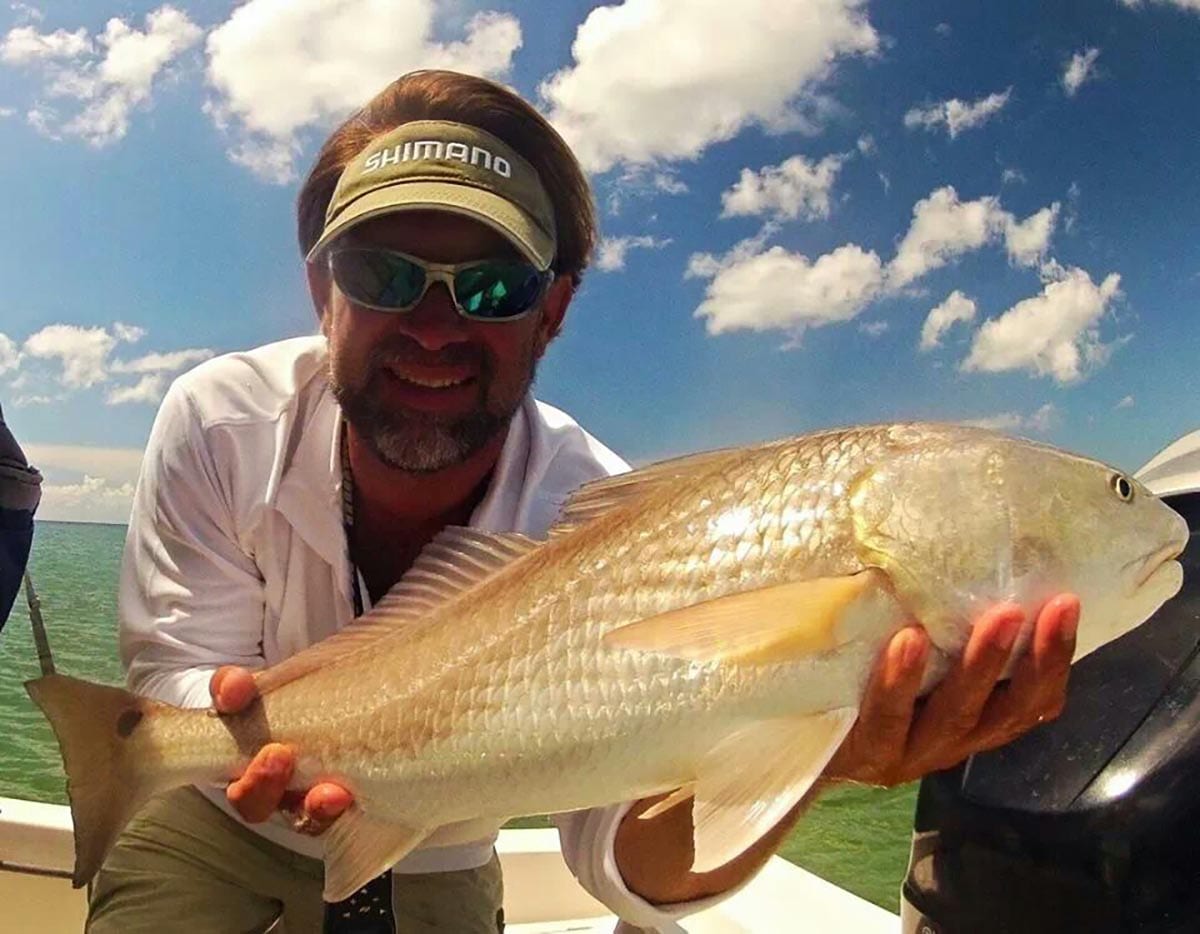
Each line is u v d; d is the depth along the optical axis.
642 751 0.50
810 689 0.47
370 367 0.65
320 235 0.76
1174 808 0.45
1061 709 0.48
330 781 0.55
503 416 0.67
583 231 0.76
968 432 0.50
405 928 0.73
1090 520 0.48
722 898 0.62
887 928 0.80
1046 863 0.48
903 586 0.48
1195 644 0.50
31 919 0.89
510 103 0.71
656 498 0.53
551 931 0.92
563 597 0.52
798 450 0.51
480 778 0.52
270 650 0.71
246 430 0.70
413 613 0.57
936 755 0.50
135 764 0.58
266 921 0.72
